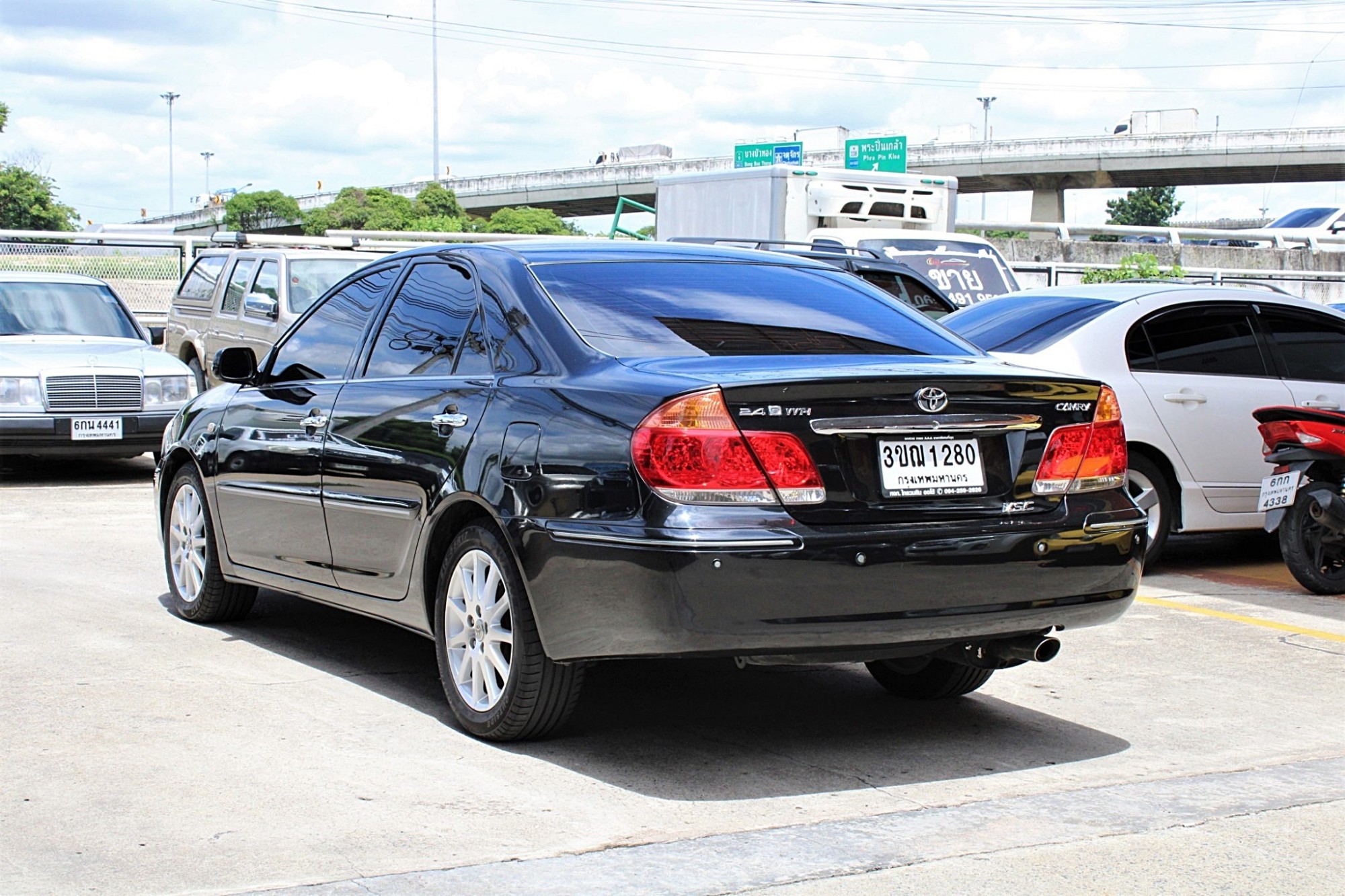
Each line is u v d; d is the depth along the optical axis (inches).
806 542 160.7
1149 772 181.5
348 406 213.3
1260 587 323.9
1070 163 3341.5
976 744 193.2
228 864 140.7
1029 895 137.6
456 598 189.6
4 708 195.9
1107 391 186.1
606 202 3838.6
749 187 705.6
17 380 461.4
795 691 221.5
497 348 192.1
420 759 178.1
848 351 189.0
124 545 346.6
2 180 2849.4
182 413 265.1
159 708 198.5
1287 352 352.2
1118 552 181.8
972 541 170.1
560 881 137.5
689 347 183.2
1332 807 166.9
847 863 144.6
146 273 812.6
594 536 164.4
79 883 135.3
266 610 272.2
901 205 710.5
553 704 179.5
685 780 173.3
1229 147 3171.8
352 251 609.0
